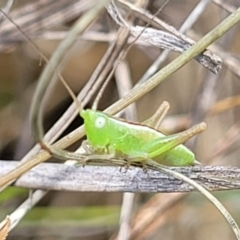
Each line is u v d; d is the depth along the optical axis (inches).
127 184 9.5
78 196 11.3
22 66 11.5
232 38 10.9
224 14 11.1
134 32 9.8
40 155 9.2
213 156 11.0
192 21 10.4
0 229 9.3
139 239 10.6
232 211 10.8
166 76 9.2
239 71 10.7
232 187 9.4
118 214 11.0
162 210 10.6
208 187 9.4
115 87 11.6
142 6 10.3
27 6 11.0
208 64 9.6
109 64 10.2
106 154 9.3
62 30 11.3
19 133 11.6
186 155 9.4
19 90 11.6
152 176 9.4
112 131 9.3
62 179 9.7
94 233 11.1
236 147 11.1
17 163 9.8
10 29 10.9
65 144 9.3
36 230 11.0
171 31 9.7
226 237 11.1
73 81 11.8
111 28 10.9
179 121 11.2
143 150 9.3
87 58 11.9
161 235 11.1
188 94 11.4
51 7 11.0
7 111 11.6
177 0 11.2
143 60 11.6
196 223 11.1
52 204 11.2
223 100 11.1
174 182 9.4
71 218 10.9
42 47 11.5
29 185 9.7
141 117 11.5
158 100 11.5
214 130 11.2
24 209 9.9
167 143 9.3
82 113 9.3
